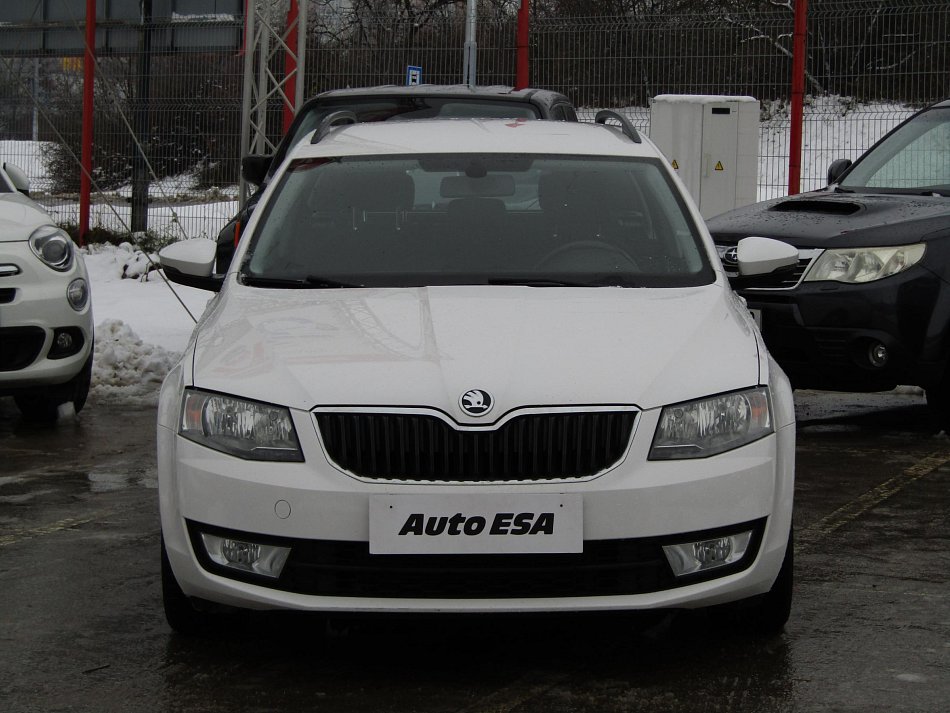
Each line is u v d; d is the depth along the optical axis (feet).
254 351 13.94
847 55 50.42
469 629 14.88
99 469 23.63
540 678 13.37
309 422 12.92
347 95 34.81
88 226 64.13
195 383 13.64
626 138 19.27
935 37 49.11
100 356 32.78
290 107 53.11
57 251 27.30
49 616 15.38
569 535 12.61
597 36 53.78
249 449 13.07
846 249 25.40
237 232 33.17
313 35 57.77
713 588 13.05
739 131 50.88
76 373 27.63
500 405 12.76
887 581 16.65
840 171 30.86
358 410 12.82
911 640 14.43
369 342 13.82
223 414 13.28
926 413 29.35
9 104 67.77
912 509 20.43
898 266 25.21
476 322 14.23
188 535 13.34
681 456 12.98
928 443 25.79
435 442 12.76
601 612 12.94
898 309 25.11
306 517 12.73
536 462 12.78
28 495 21.63
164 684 13.23
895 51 49.73
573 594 12.82
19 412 29.55
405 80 56.75
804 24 49.57
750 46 52.08
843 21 50.24
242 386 13.33
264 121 52.65
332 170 18.11
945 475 22.86
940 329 25.26
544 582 12.80
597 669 13.62
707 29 52.47
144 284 52.54
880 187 29.50
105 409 29.66
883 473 23.00
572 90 54.13
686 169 51.11
